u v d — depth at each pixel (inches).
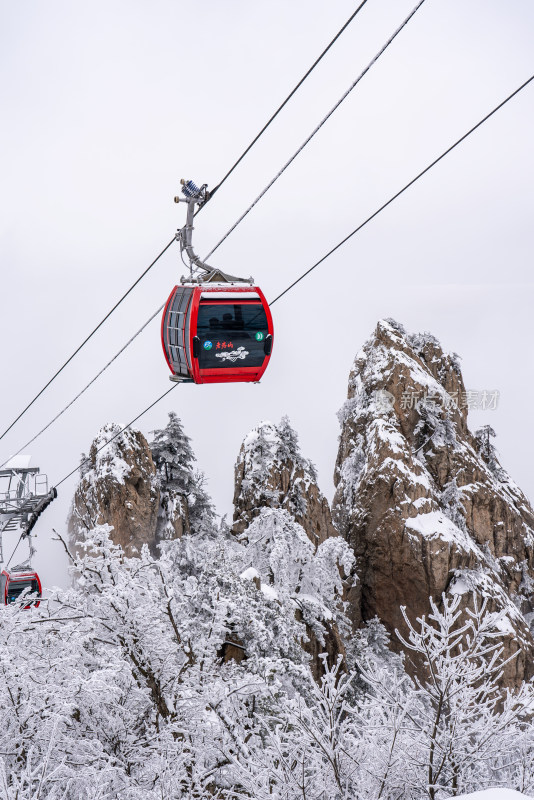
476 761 546.0
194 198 819.4
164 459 2209.6
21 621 677.9
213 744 650.8
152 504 2100.1
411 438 2635.3
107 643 733.9
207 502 2272.4
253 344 822.5
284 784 535.5
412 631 560.7
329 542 1846.7
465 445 2819.9
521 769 536.4
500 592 2335.1
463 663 545.0
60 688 600.1
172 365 885.8
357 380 2965.1
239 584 1168.8
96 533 744.3
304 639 1531.7
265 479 2233.0
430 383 2716.5
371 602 2358.5
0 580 1744.6
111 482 2036.2
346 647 1756.9
